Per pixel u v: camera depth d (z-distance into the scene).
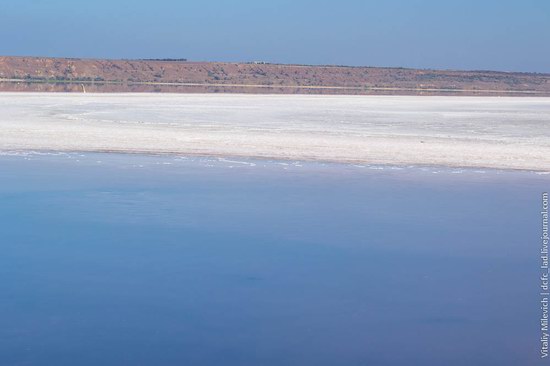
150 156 18.81
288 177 16.19
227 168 17.25
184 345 7.02
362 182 15.76
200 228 11.42
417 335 7.32
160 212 12.48
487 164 18.27
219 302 8.14
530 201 13.86
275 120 29.16
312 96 54.91
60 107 33.50
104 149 19.69
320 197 14.00
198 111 33.44
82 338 7.12
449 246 10.57
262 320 7.64
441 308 8.04
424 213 12.72
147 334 7.26
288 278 9.00
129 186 14.78
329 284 8.81
